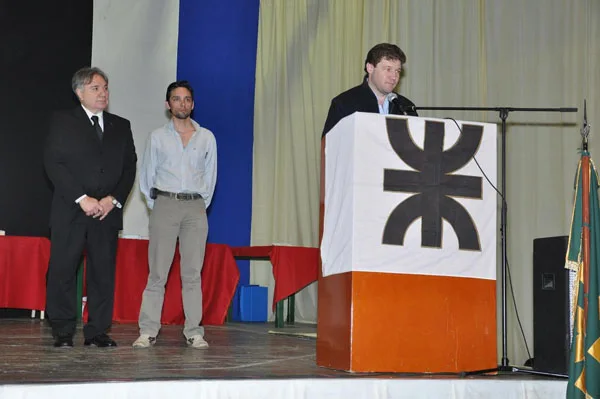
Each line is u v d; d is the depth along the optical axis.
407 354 2.94
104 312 4.35
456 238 3.02
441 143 3.03
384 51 3.46
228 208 8.12
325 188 3.19
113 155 4.34
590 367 3.00
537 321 3.35
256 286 7.88
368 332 2.91
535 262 3.39
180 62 7.91
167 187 4.48
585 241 3.09
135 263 6.66
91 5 7.59
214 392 2.71
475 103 6.95
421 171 3.00
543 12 6.49
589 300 3.04
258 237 8.23
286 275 6.82
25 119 7.30
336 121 3.45
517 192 6.54
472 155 3.06
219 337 5.41
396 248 2.96
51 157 4.22
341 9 8.05
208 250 6.89
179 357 3.79
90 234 4.28
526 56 6.59
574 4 6.29
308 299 8.13
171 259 4.50
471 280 3.04
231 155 8.15
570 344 3.15
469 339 3.01
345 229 2.99
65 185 4.20
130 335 5.20
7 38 7.25
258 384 2.75
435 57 7.21
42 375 2.91
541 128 6.44
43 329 5.59
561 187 6.27
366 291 2.92
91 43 7.57
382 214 2.95
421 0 7.38
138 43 7.73
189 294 4.52
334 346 3.06
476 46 6.99
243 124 8.21
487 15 6.90
